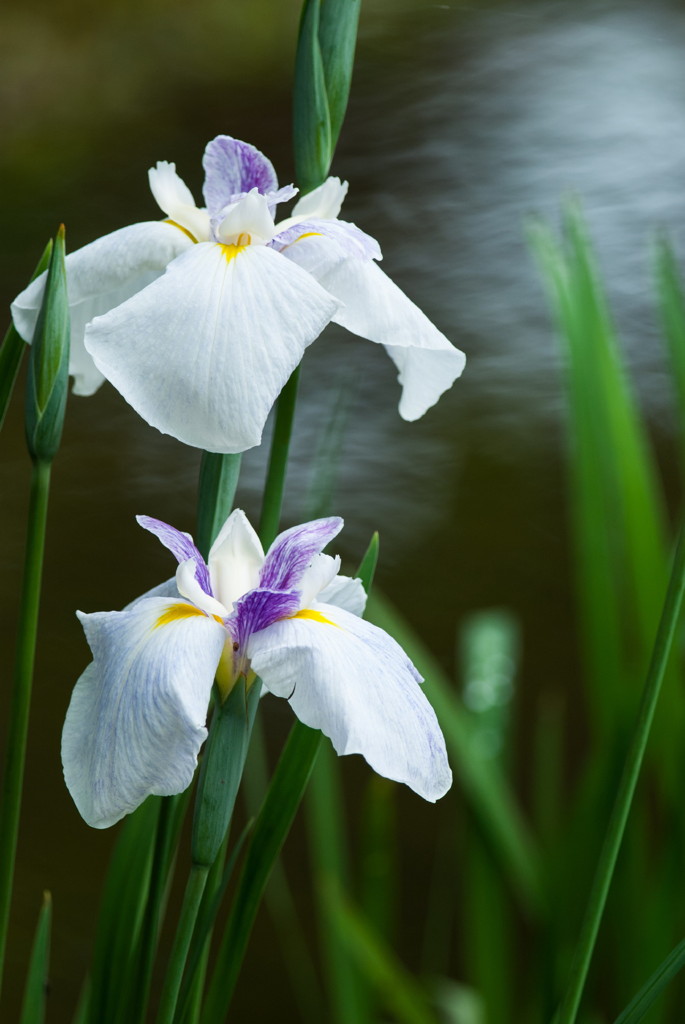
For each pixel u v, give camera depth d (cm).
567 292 170
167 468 349
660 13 612
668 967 115
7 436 364
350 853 252
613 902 157
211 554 112
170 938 239
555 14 618
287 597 109
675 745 156
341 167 472
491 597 304
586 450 165
